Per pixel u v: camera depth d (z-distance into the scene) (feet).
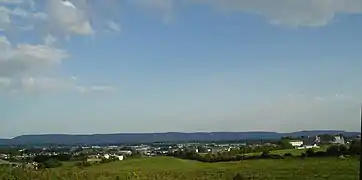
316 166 208.23
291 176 178.50
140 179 124.98
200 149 402.52
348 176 168.55
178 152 346.95
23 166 106.11
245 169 214.07
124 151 449.89
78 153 358.02
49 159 231.30
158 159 284.61
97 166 218.38
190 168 222.89
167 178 139.44
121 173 129.29
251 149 336.08
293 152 291.17
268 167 221.05
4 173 92.38
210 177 166.91
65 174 105.40
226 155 301.22
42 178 96.32
